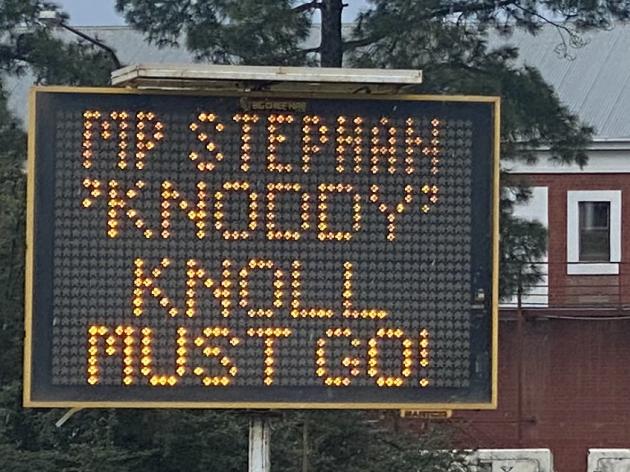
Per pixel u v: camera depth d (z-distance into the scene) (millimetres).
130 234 11766
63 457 18078
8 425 18797
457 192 12047
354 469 18875
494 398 11961
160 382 11727
